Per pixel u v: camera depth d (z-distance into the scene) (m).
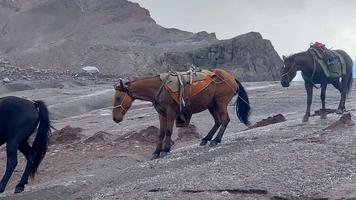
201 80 15.52
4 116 12.59
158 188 11.71
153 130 19.73
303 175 11.40
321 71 17.91
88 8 178.75
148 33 158.25
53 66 131.75
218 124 16.08
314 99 31.20
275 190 10.73
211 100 15.79
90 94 45.91
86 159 17.47
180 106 15.27
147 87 15.51
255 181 11.28
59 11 175.50
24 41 159.75
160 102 15.40
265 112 28.42
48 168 16.94
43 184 14.45
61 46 142.38
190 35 152.75
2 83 67.25
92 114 35.38
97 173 14.91
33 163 13.02
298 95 35.16
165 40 149.88
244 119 16.61
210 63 102.69
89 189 13.05
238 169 12.32
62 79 76.06
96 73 95.12
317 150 13.06
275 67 103.31
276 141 14.99
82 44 145.62
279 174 11.59
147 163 14.68
